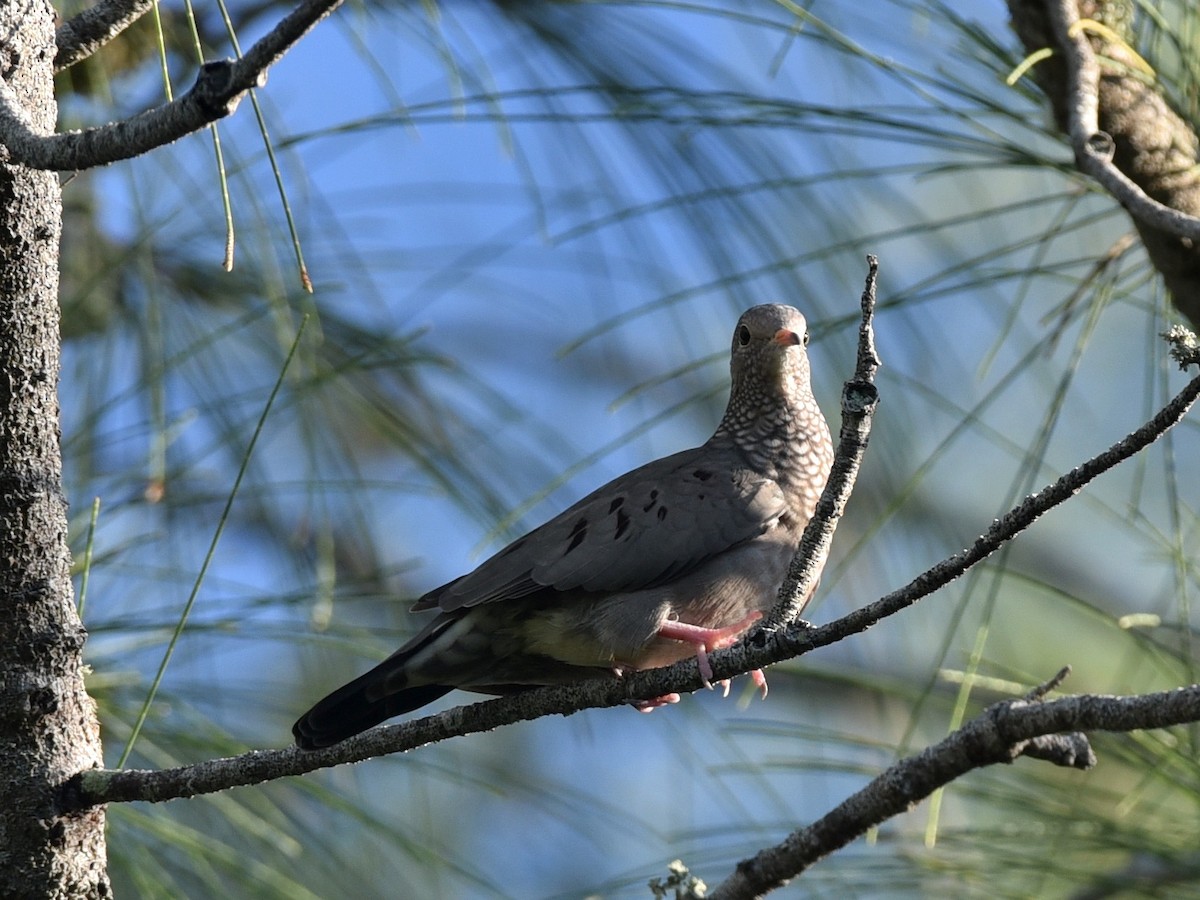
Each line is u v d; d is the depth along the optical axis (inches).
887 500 458.0
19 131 250.4
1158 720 227.3
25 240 265.3
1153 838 321.7
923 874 337.7
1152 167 328.5
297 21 223.5
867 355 236.1
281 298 361.7
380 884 417.7
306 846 390.6
